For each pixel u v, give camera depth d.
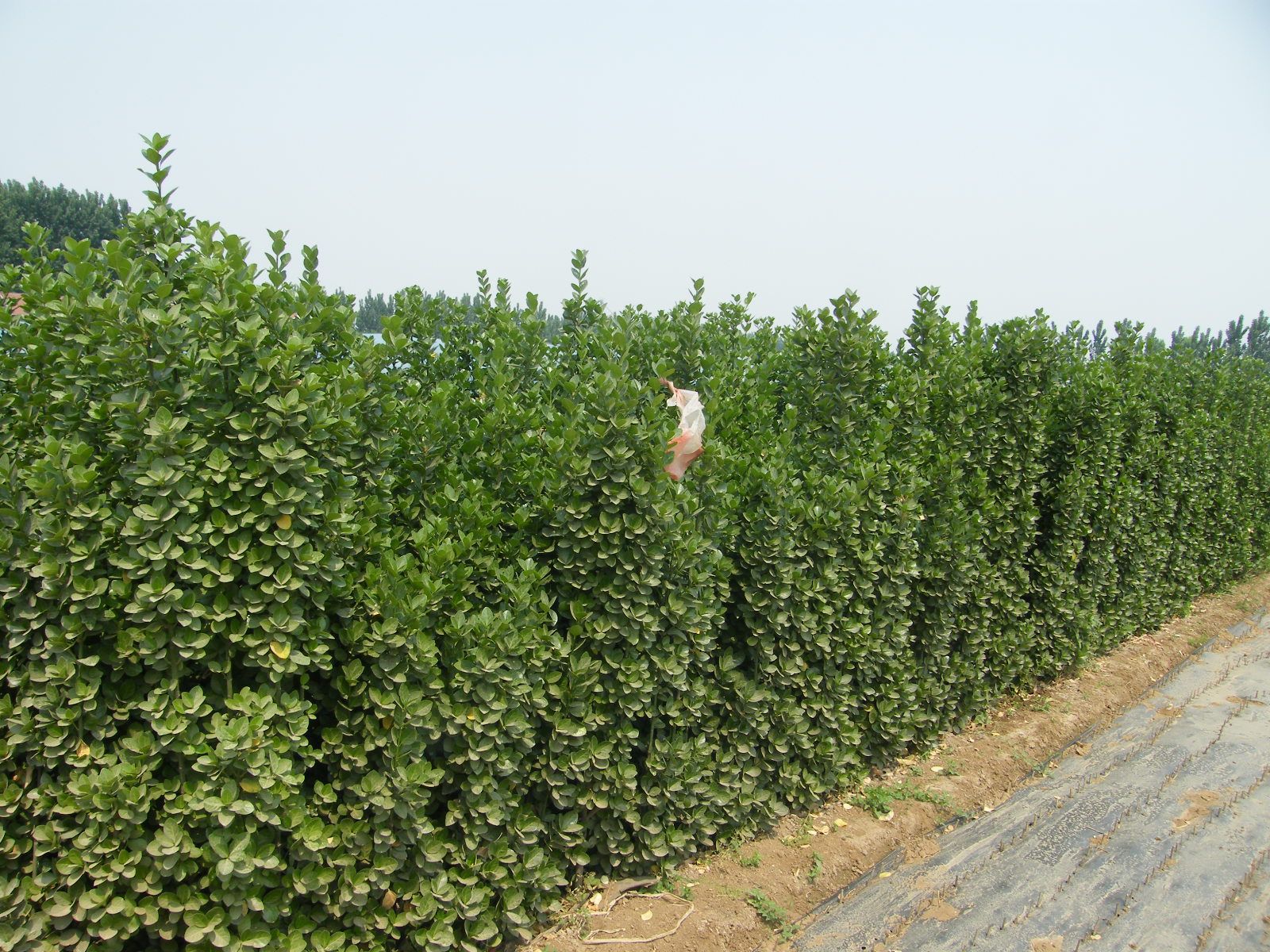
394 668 3.68
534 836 4.17
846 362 6.35
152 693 3.22
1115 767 7.08
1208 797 6.50
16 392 3.61
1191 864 5.59
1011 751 6.97
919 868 5.50
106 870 3.09
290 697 3.43
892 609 6.21
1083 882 5.37
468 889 3.91
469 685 3.85
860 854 5.35
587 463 4.41
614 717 4.57
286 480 3.49
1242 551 12.77
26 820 3.12
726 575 5.11
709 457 5.05
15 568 3.04
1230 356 13.20
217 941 3.16
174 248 3.64
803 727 5.48
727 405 6.08
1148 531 10.02
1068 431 8.55
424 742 3.76
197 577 3.25
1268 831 6.01
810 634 5.44
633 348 6.00
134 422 3.25
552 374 5.34
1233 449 12.27
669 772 4.73
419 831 3.72
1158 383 10.38
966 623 7.19
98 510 3.16
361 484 4.13
